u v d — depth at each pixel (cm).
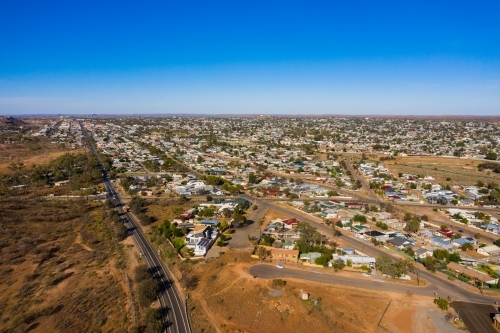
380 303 7288
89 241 10619
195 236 10594
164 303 7431
